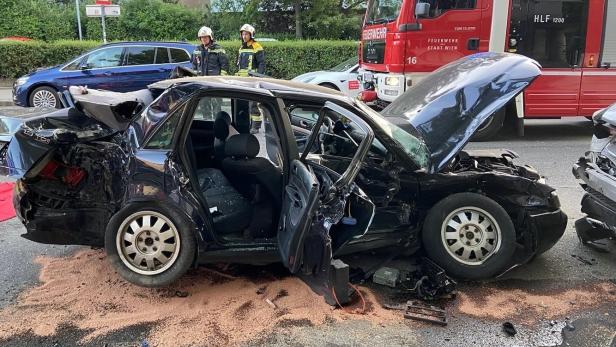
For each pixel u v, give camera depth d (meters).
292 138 3.64
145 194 3.50
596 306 3.67
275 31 27.92
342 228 3.41
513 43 9.07
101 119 3.90
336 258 4.13
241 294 3.70
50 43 18.52
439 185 3.98
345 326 3.34
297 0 26.08
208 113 4.14
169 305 3.53
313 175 3.21
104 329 3.24
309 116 4.08
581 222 4.73
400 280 3.92
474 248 3.97
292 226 3.25
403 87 9.16
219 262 3.68
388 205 3.99
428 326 3.37
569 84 9.33
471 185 4.03
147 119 3.67
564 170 7.54
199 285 3.81
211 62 9.57
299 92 3.78
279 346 3.12
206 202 3.59
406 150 3.87
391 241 4.04
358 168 3.19
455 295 3.73
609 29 9.24
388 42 9.35
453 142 4.06
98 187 3.70
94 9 14.95
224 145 4.10
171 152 3.52
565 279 4.09
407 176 3.95
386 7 9.68
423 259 4.11
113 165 3.66
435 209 3.96
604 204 4.29
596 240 4.81
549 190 4.11
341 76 12.62
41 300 3.57
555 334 3.31
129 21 27.45
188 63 12.67
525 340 3.23
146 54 12.51
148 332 3.22
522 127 9.59
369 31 10.35
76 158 3.68
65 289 3.73
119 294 3.66
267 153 3.95
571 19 9.14
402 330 3.32
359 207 3.30
